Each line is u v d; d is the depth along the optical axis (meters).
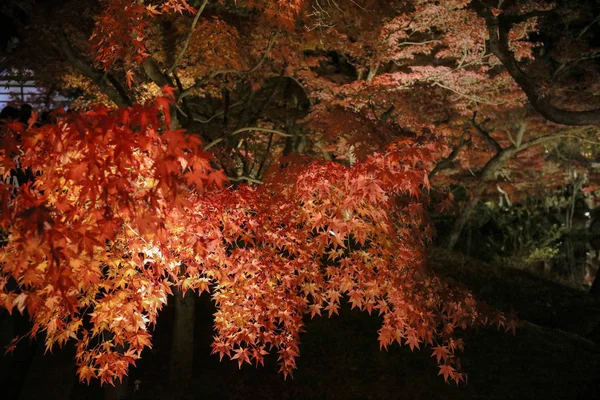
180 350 8.73
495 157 17.94
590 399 9.15
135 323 4.23
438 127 14.74
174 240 4.39
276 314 4.97
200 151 3.28
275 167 5.34
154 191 3.30
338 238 4.88
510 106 14.80
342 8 9.97
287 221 5.01
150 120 3.24
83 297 4.48
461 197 24.89
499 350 10.77
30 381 6.68
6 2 10.23
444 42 12.97
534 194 21.53
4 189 3.35
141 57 6.05
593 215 23.86
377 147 8.07
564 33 15.77
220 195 4.88
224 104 11.23
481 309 5.45
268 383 9.16
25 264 3.23
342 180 4.84
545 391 9.39
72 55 8.10
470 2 12.32
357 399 8.90
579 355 10.88
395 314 5.09
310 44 10.20
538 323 13.82
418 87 12.69
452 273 15.75
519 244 22.38
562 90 15.15
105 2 7.38
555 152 21.06
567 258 21.98
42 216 3.07
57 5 8.95
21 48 10.43
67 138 3.35
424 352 10.41
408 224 5.35
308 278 5.12
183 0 6.48
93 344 8.05
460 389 9.33
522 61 16.33
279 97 14.12
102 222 3.37
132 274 4.32
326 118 8.97
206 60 8.83
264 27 9.00
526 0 11.91
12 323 6.69
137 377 8.84
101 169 3.29
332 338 10.62
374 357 10.13
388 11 11.41
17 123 3.42
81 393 7.52
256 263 4.87
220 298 4.88
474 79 13.12
